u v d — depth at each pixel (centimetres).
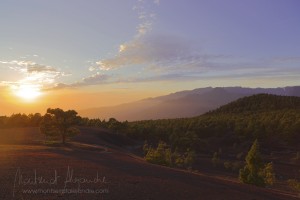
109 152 5716
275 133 15312
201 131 15975
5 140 6838
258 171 5316
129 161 4466
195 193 2811
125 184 2809
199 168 9269
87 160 3922
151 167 4034
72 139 8319
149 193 2625
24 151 4453
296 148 13700
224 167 9775
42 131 6331
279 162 11331
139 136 14088
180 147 12656
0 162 3381
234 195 2948
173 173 3703
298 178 9038
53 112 6309
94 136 10181
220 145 14650
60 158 3897
